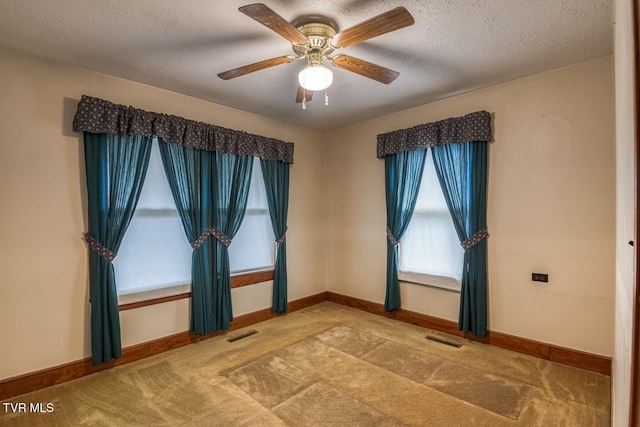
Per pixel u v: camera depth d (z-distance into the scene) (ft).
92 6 6.19
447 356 9.72
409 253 12.58
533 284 9.67
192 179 10.76
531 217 9.68
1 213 7.68
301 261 14.78
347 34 6.09
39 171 8.17
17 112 7.89
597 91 8.59
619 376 5.06
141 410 7.21
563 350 9.12
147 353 9.87
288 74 9.33
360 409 7.18
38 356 8.12
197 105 11.23
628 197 3.59
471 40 7.59
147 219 10.02
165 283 10.36
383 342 10.78
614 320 7.87
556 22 6.84
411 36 7.41
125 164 9.29
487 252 10.51
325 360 9.52
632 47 2.63
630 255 3.32
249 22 6.77
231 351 10.23
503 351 10.02
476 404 7.32
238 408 7.25
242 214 12.18
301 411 7.13
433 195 11.91
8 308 7.75
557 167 9.23
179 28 6.98
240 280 12.37
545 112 9.39
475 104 10.75
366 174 14.10
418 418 6.88
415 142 11.99
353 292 14.74
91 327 8.77
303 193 14.85
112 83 9.37
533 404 7.30
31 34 7.17
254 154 12.50
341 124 14.64
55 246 8.39
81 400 7.61
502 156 10.20
